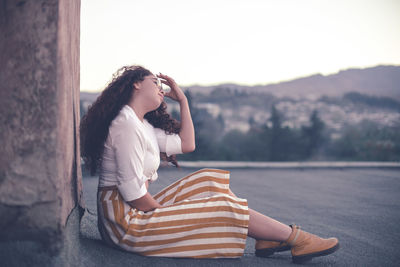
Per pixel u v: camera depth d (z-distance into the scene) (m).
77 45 2.21
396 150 19.16
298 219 3.59
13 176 1.56
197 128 20.98
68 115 1.82
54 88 1.58
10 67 1.55
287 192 5.36
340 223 3.46
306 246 2.15
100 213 2.07
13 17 1.55
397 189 5.82
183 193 2.26
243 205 2.06
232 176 7.08
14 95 1.56
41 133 1.58
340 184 6.29
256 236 2.16
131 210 2.04
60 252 1.61
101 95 2.08
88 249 2.00
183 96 2.52
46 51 1.57
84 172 5.77
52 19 1.57
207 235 2.02
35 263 1.57
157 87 2.20
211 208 2.04
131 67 2.23
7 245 1.56
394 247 2.70
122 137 1.97
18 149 1.56
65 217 1.69
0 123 1.55
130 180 1.98
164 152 2.47
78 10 2.26
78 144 2.17
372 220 3.62
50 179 1.59
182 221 2.02
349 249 2.61
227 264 2.04
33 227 1.58
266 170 8.07
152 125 2.46
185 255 2.01
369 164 8.80
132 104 2.14
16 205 1.56
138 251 2.03
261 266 2.09
